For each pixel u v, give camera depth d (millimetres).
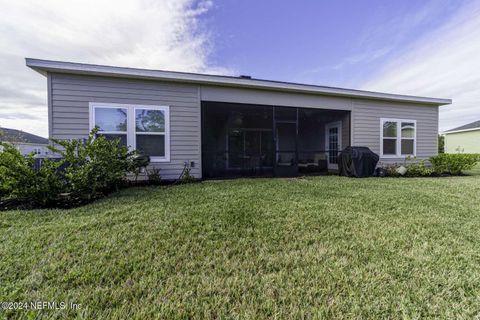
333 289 1521
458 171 7812
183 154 6160
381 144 8148
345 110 7797
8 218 2881
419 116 8570
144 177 5820
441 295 1471
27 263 1800
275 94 7051
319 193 4355
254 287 1545
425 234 2432
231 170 8711
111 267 1771
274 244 2189
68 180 3750
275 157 7547
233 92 6613
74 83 5266
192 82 6086
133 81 5699
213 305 1374
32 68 4906
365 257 1944
